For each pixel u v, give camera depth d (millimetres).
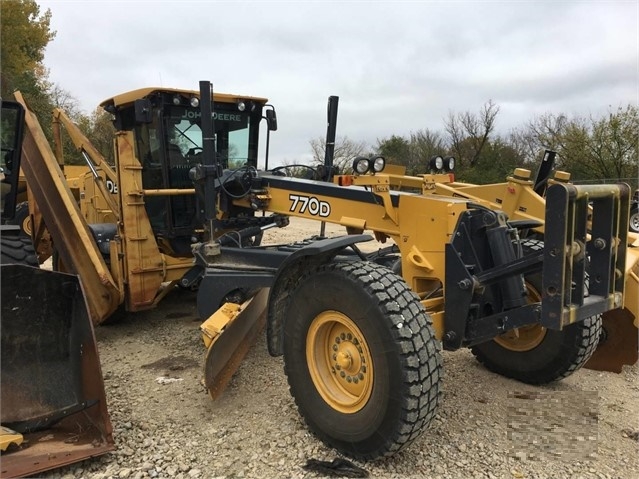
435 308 3348
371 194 3656
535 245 3861
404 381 2682
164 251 5949
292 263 3273
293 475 2848
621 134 27203
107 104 6219
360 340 2898
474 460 2998
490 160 35875
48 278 3090
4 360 2996
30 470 2654
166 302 6508
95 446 2914
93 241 5164
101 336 5301
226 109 6008
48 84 31016
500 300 3209
